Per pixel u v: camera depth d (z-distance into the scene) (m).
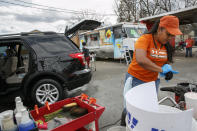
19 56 4.00
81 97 2.15
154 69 1.43
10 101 3.46
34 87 3.29
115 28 10.27
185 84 2.02
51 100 3.40
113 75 6.48
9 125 1.33
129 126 0.98
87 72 3.75
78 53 3.63
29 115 1.55
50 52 3.40
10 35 3.40
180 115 0.80
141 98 1.22
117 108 3.19
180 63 8.17
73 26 7.42
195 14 10.65
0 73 3.36
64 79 3.39
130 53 9.15
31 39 3.38
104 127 2.52
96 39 12.38
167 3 21.70
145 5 22.83
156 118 0.82
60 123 1.75
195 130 0.95
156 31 1.58
